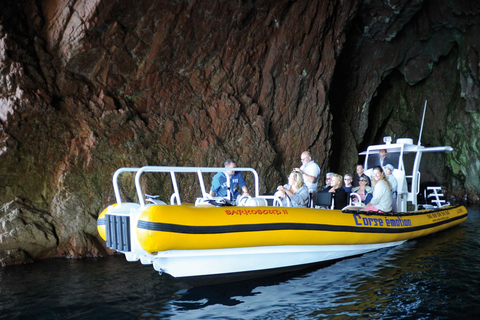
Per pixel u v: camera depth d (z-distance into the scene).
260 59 9.23
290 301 3.53
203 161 7.89
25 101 6.04
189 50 8.07
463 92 13.11
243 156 8.55
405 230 5.64
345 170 12.41
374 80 13.39
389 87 15.52
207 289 3.92
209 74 8.51
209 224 3.50
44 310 3.39
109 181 6.45
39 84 6.40
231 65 8.78
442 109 14.82
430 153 15.62
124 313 3.31
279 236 3.95
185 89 8.16
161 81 7.87
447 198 14.36
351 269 4.54
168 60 7.85
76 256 5.58
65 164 6.18
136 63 7.50
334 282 4.06
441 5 12.44
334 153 12.27
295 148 9.87
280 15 9.05
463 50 12.91
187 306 3.45
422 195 14.20
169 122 7.66
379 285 3.92
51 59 6.75
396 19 11.97
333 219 4.55
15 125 5.96
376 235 5.09
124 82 7.47
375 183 5.81
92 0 6.62
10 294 3.81
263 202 4.26
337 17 10.20
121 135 6.87
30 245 5.39
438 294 3.62
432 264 4.68
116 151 6.71
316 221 4.31
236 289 3.91
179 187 7.39
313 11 9.41
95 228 5.96
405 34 13.22
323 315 3.19
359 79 13.21
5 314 3.30
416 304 3.39
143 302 3.57
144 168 3.43
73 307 3.45
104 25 6.91
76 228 5.82
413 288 3.81
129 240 3.42
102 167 6.45
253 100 9.23
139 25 7.29
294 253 4.25
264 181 8.80
